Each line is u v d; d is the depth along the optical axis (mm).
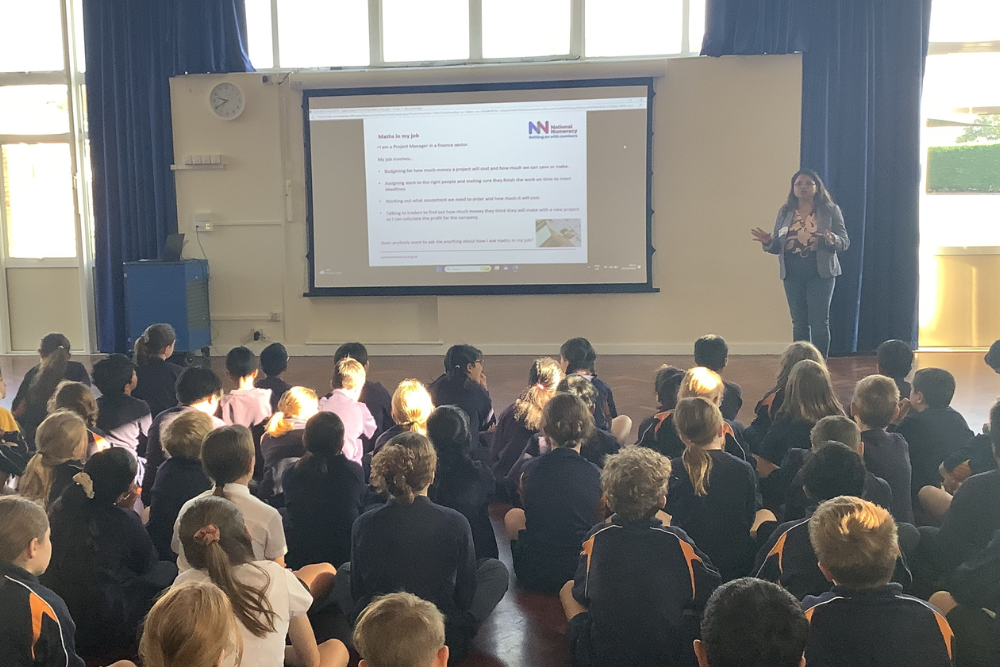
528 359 7855
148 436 3572
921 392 3514
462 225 8023
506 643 2725
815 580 2297
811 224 6285
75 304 8867
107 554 2568
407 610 1534
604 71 7672
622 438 4398
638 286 7910
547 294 8039
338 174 8062
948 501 3279
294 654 2289
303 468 2961
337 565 2965
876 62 7504
